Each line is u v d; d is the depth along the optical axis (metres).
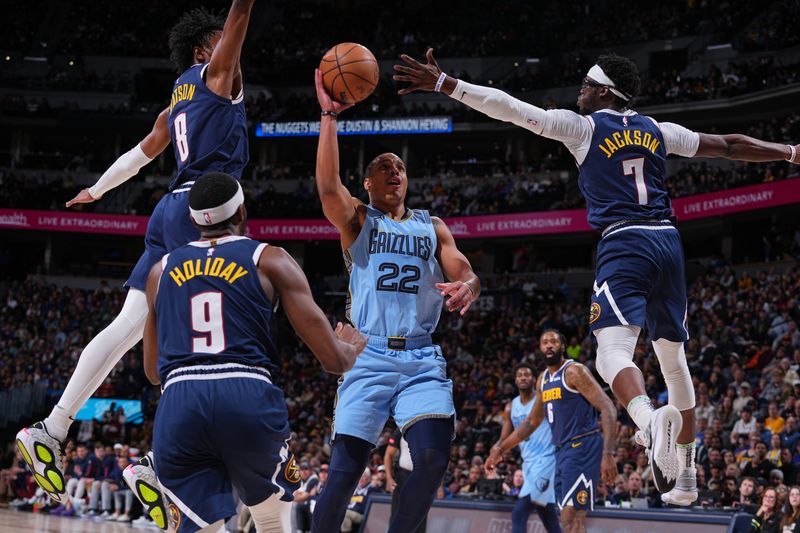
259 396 3.14
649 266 4.02
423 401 4.25
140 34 34.53
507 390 17.36
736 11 28.66
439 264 4.59
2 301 28.25
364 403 4.28
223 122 4.17
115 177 4.96
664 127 4.38
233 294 3.21
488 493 11.77
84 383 4.09
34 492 17.50
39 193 29.53
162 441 3.14
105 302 26.69
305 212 28.70
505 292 25.38
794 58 26.17
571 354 19.02
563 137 4.20
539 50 31.91
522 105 4.12
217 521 3.14
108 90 32.47
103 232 28.70
